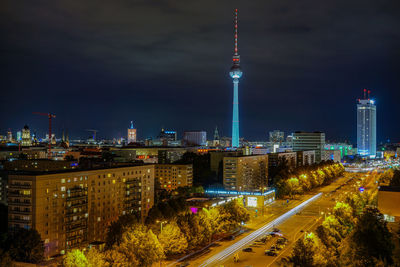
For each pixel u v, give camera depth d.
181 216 199.75
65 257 143.50
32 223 186.12
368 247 129.38
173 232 178.62
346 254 133.50
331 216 188.50
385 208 168.25
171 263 174.38
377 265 119.38
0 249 150.00
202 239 197.25
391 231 149.50
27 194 186.88
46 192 190.50
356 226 149.38
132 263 152.25
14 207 189.38
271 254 182.38
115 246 159.75
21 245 168.88
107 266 146.12
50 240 191.75
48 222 191.25
